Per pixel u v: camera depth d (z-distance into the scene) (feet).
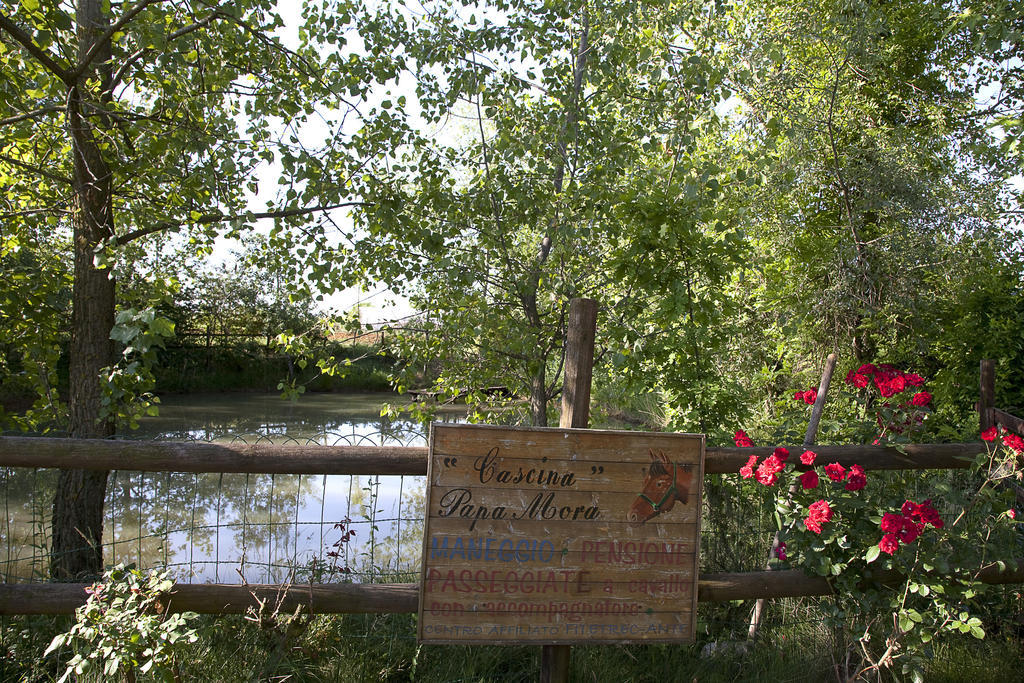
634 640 11.07
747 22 31.24
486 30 16.93
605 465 11.07
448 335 17.81
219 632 12.09
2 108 13.76
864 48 31.37
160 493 25.93
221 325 76.13
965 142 35.83
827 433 14.66
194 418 52.24
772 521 13.73
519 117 17.58
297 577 16.15
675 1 17.74
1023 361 30.17
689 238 15.21
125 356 13.47
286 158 15.16
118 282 15.98
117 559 18.53
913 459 12.64
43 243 17.94
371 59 16.79
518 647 12.60
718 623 13.94
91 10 15.16
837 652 12.91
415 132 16.97
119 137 14.96
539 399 17.84
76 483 15.20
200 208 16.17
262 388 74.69
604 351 17.56
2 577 16.01
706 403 15.69
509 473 10.81
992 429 12.50
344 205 16.34
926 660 11.60
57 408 17.19
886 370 13.82
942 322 32.48
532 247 18.44
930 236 32.30
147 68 15.11
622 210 15.69
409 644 12.57
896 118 39.45
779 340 31.27
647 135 17.40
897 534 10.88
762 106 29.55
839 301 32.42
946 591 11.57
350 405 64.34
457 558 10.64
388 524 22.25
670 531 11.23
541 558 10.84
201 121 15.47
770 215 31.55
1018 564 12.46
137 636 9.33
